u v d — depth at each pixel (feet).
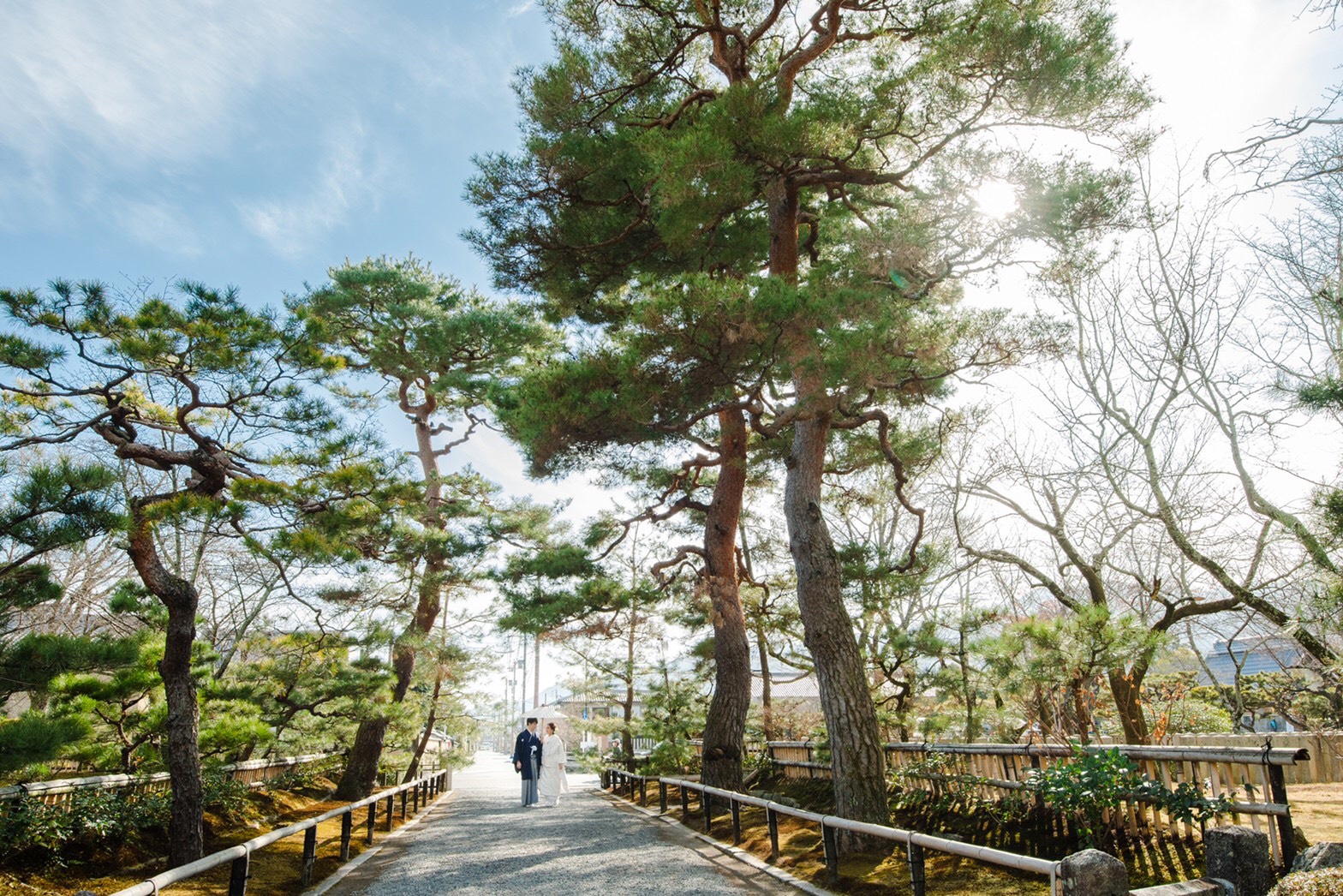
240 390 27.84
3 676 21.35
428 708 66.69
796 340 25.48
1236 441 38.47
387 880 27.73
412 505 30.89
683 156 26.63
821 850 28.84
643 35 36.40
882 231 29.58
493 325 59.36
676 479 44.34
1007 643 30.40
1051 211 27.09
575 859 31.07
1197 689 54.90
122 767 33.40
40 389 25.89
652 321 25.45
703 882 25.71
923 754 33.53
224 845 32.58
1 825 23.81
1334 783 33.71
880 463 43.60
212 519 27.91
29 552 19.15
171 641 26.55
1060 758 25.70
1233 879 17.20
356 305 61.00
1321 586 25.85
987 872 23.02
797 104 31.71
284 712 48.73
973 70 28.48
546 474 31.94
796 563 32.35
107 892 23.49
